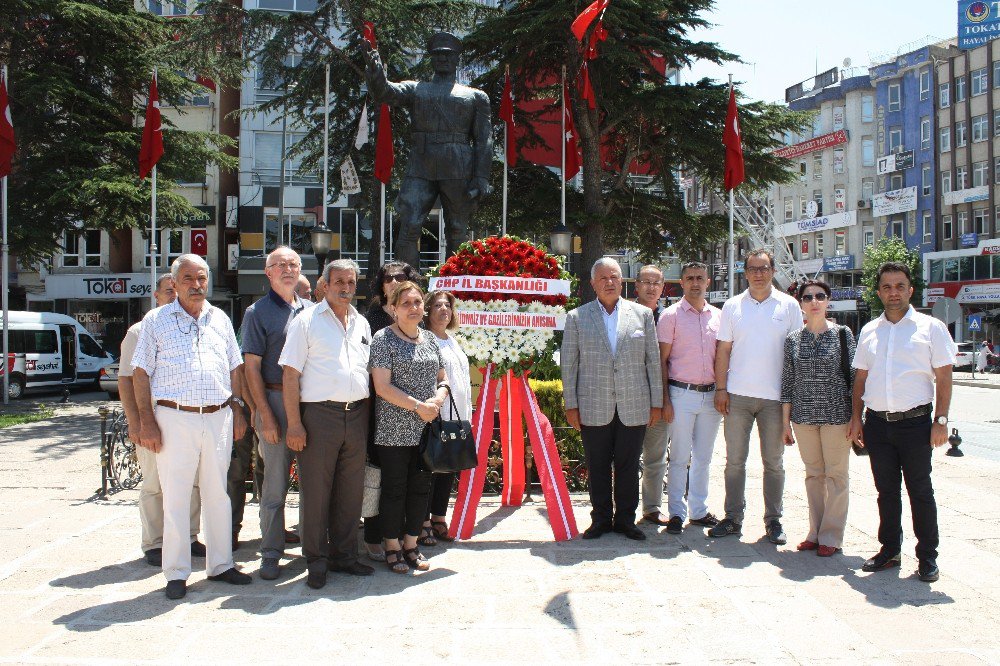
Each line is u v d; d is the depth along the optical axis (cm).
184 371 498
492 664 385
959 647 407
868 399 550
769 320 624
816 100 5512
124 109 2214
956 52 4569
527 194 2125
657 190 2328
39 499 773
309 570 505
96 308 3381
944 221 4669
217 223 3341
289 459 546
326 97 1750
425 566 544
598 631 429
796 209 5666
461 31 2167
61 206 2058
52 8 1989
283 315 558
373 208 2069
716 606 468
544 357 698
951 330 4538
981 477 890
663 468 696
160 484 524
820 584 511
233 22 1906
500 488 792
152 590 498
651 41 1819
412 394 534
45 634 422
